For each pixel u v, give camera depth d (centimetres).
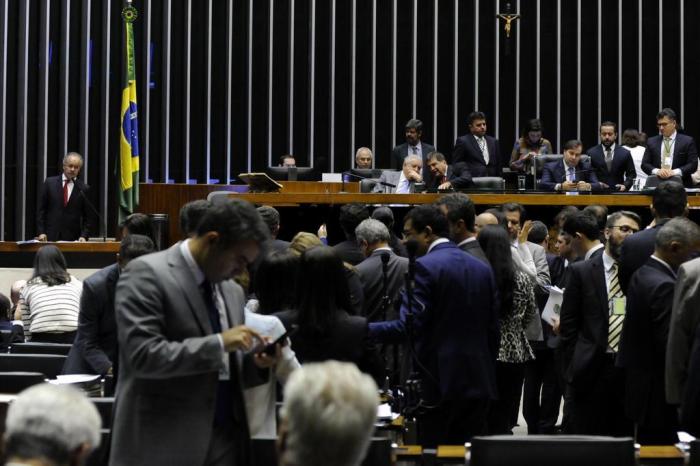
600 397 662
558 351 781
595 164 1223
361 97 1648
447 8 1644
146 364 382
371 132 1641
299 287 492
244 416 409
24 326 821
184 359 379
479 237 693
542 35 1650
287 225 1012
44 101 1565
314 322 486
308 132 1630
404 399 551
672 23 1645
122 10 1453
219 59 1617
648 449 470
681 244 580
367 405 231
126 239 636
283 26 1636
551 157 1125
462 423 566
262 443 404
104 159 1586
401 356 657
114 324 649
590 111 1655
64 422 242
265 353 396
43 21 1563
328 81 1636
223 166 1614
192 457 391
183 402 393
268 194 966
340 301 496
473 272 564
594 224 705
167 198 1116
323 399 228
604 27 1655
